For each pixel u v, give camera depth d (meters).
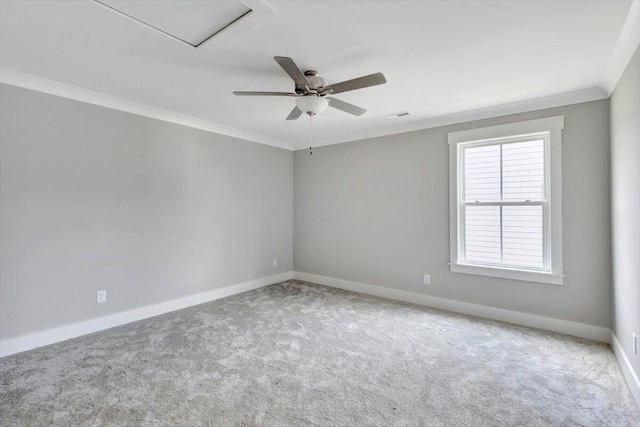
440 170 3.82
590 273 2.95
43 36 2.01
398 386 2.17
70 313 2.93
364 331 3.11
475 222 3.62
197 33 1.97
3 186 2.57
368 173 4.45
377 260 4.38
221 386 2.15
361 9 1.73
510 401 2.00
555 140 3.08
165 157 3.64
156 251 3.57
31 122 2.70
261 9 1.71
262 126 4.19
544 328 3.17
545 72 2.54
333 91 2.38
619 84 2.40
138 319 3.40
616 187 2.55
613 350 2.69
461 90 2.92
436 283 3.87
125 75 2.61
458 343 2.84
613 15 1.79
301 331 3.10
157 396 2.03
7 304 2.59
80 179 2.99
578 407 1.94
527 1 1.67
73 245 2.95
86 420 1.80
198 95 3.06
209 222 4.11
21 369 2.36
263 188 4.83
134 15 1.78
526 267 3.31
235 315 3.55
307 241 5.17
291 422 1.81
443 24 1.88
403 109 3.46
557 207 3.09
